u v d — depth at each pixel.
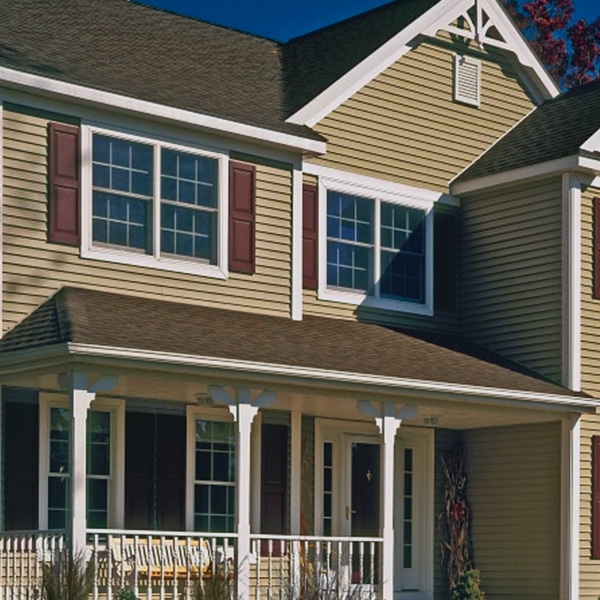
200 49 25.00
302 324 22.48
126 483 20.86
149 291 20.98
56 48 21.69
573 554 23.22
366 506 24.11
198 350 18.92
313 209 23.41
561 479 23.50
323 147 22.94
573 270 23.69
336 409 22.58
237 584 18.83
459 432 25.31
